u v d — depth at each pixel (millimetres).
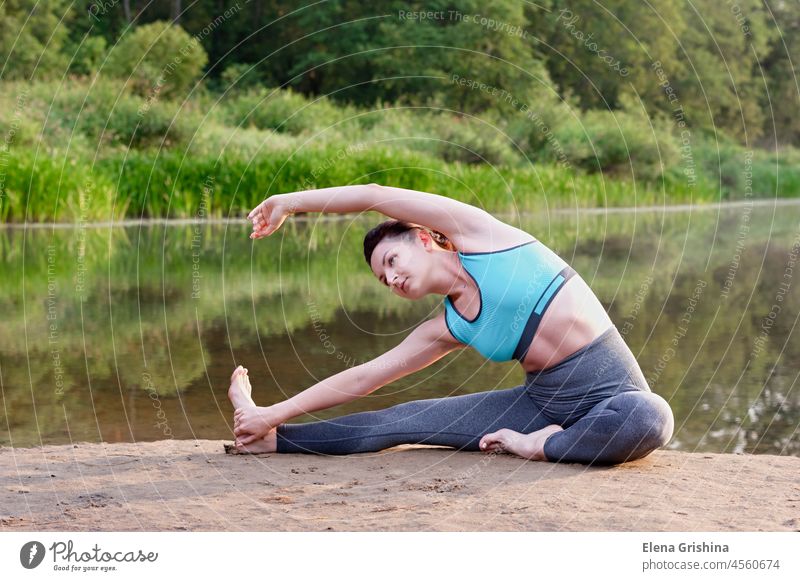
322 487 2467
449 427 2855
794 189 22266
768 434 3637
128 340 5254
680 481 2510
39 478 2551
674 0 24156
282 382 4348
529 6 22422
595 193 17250
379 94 20391
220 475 2592
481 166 16344
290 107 17016
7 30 17844
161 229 11969
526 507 2266
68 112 14258
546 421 2857
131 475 2590
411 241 2818
